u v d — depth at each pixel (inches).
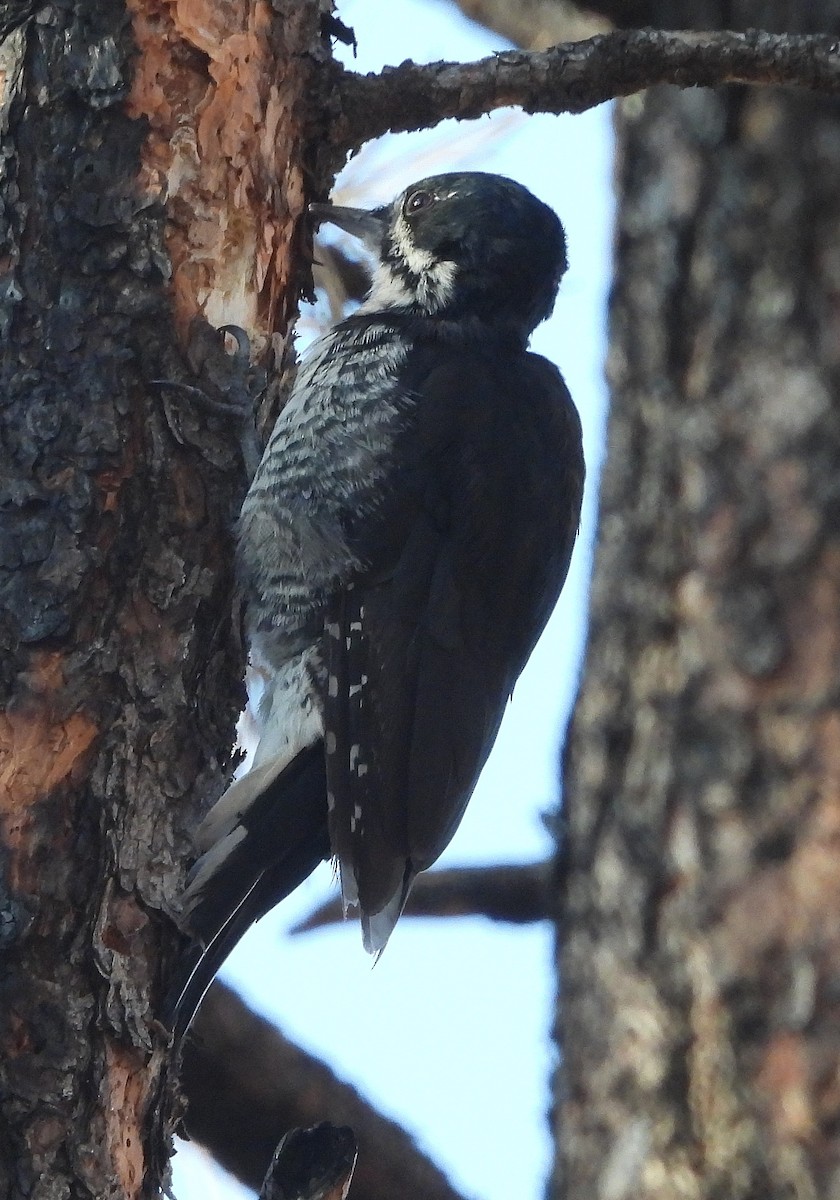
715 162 408.8
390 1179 368.2
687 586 395.5
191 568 287.9
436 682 341.7
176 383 290.2
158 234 288.8
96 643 273.4
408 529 345.1
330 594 338.6
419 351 366.0
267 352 311.4
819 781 376.8
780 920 373.4
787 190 401.4
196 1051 358.0
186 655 284.2
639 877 388.5
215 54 295.9
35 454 274.4
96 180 285.3
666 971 381.7
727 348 402.0
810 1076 365.1
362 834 330.6
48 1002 259.4
